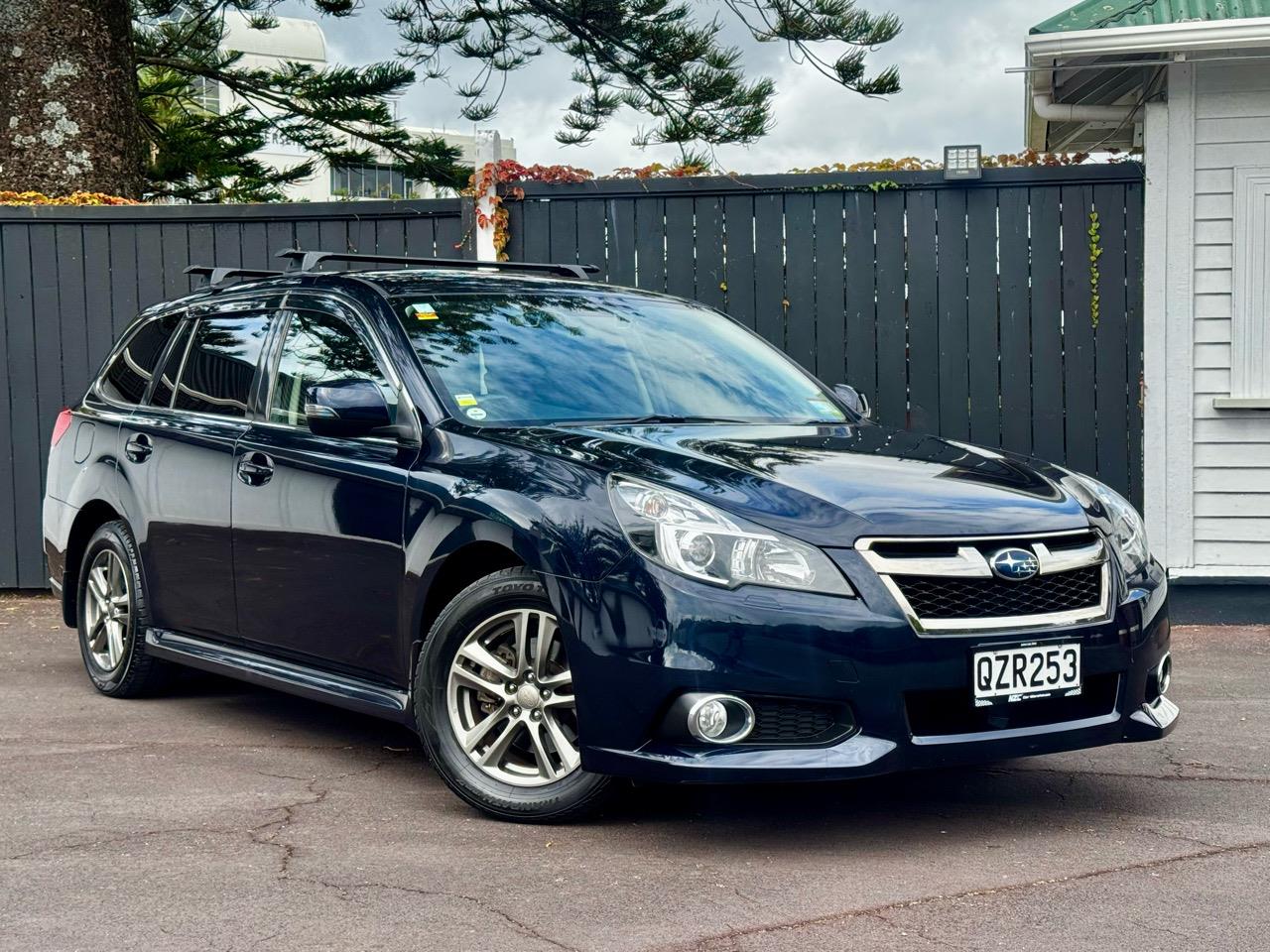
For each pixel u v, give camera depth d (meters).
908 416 8.26
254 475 4.95
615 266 8.44
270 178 20.58
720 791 4.41
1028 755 3.81
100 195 8.98
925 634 3.64
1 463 8.84
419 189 20.44
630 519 3.74
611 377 4.84
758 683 3.57
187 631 5.46
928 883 3.49
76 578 6.23
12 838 3.88
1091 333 8.09
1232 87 7.97
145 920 3.21
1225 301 8.05
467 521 4.06
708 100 18.36
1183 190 8.00
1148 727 4.05
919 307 8.20
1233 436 8.05
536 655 3.95
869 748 3.60
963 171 8.05
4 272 8.80
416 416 4.44
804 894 3.40
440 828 3.99
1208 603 8.11
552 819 3.99
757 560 3.63
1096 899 3.36
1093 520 4.09
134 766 4.76
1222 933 3.12
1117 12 8.07
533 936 3.11
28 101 11.23
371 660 4.46
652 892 3.41
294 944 3.06
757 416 4.91
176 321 5.94
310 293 5.18
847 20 16.12
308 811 4.17
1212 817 4.13
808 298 8.29
